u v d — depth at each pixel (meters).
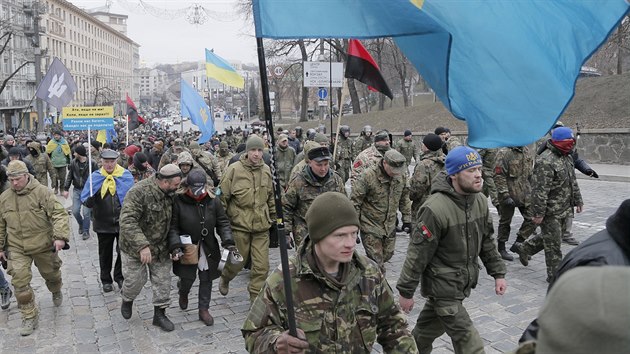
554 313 1.07
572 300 1.03
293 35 2.56
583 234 9.27
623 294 1.00
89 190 7.06
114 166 7.24
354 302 2.52
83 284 7.55
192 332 5.77
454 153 3.75
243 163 6.18
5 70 62.16
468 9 2.88
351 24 2.60
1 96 60.91
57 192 17.50
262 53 2.54
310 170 6.00
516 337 5.37
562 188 6.46
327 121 38.25
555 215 6.51
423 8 2.81
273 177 2.54
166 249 5.87
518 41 2.88
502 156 7.99
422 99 58.94
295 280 2.50
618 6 2.83
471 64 2.86
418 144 27.73
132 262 5.91
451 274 3.80
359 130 33.19
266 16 2.55
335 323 2.46
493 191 8.18
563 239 8.66
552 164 6.39
